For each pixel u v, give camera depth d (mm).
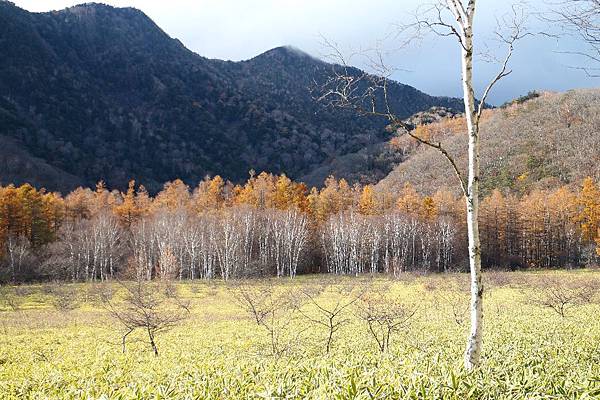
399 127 8078
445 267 73250
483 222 81688
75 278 60875
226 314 30188
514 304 30188
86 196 81938
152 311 21031
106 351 18906
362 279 54656
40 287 47906
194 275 65062
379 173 153125
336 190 97625
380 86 7586
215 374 9078
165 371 11391
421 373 6840
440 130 142000
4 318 30078
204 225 68125
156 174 174375
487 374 6938
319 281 52906
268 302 31578
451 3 7816
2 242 61938
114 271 63781
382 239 76312
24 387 10031
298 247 71562
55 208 74062
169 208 78500
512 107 148625
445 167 117375
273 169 194750
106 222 64688
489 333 17938
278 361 11609
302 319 25875
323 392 6254
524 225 79875
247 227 68188
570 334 16094
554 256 78562
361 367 8984
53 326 27109
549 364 8906
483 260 80875
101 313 32094
